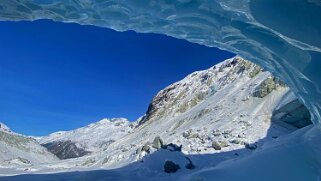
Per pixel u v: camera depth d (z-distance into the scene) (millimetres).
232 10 8836
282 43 9062
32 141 167375
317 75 8555
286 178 12016
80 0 9625
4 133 153125
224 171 15820
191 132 47250
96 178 22172
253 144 30344
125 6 9805
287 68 9828
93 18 10539
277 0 7848
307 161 12023
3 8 10188
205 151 31156
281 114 36906
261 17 8508
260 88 50219
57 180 21594
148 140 68500
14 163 80625
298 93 10539
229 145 32125
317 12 7527
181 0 9188
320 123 10133
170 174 22703
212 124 48000
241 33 9820
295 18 7941
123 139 90312
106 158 49625
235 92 64188
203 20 9969
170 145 28344
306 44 8258
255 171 13977
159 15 10062
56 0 9711
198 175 16688
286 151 13797
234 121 42969
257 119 40344
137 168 24672
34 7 10062
